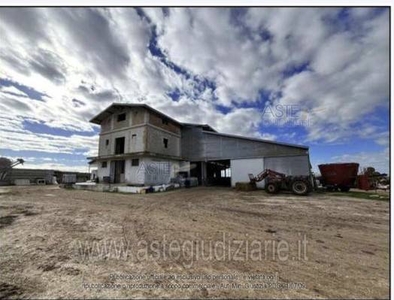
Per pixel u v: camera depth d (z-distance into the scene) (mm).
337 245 3664
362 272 2670
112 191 14344
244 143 17266
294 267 2822
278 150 15766
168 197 10727
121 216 6051
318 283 2408
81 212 6664
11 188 18641
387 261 3008
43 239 4004
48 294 2213
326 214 6254
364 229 4676
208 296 2164
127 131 17641
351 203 8422
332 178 13625
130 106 17250
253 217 5883
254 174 16406
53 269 2789
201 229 4660
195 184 19172
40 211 6867
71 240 3939
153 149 17094
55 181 32469
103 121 19984
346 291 2242
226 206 7812
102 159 18328
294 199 9758
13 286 2371
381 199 9523
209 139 19266
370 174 14055
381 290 2254
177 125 20641
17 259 3113
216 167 28797
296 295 2172
